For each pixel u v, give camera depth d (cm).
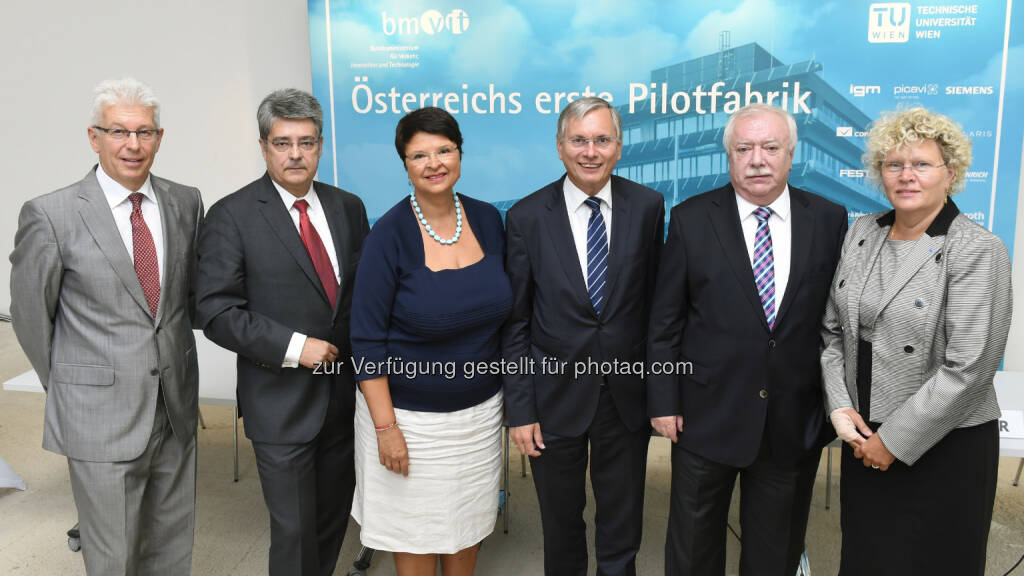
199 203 210
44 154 473
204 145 403
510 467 343
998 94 299
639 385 200
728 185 190
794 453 188
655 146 330
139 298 187
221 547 268
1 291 545
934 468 164
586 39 324
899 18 300
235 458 322
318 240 201
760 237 182
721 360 184
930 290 158
